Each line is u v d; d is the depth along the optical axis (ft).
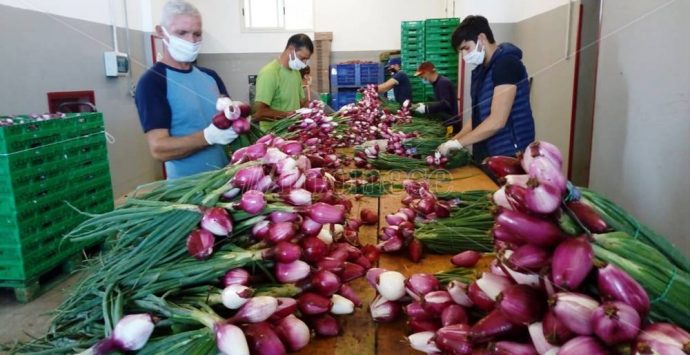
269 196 3.27
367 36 25.13
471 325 2.64
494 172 2.43
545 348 2.00
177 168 6.11
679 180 6.41
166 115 5.91
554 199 2.02
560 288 1.94
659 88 6.79
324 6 24.91
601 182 8.66
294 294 3.05
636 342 1.71
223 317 2.87
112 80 16.07
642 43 7.18
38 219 8.59
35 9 12.06
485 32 7.91
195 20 5.87
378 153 8.23
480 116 8.50
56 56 13.01
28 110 11.78
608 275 1.85
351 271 3.42
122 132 16.66
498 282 2.46
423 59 16.48
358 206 6.00
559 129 12.20
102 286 3.07
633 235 2.35
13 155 7.94
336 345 3.02
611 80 8.17
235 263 2.99
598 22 10.87
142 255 3.07
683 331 1.73
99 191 10.49
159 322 2.74
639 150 7.36
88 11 14.75
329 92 24.70
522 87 7.73
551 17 12.48
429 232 4.40
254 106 10.28
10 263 8.32
